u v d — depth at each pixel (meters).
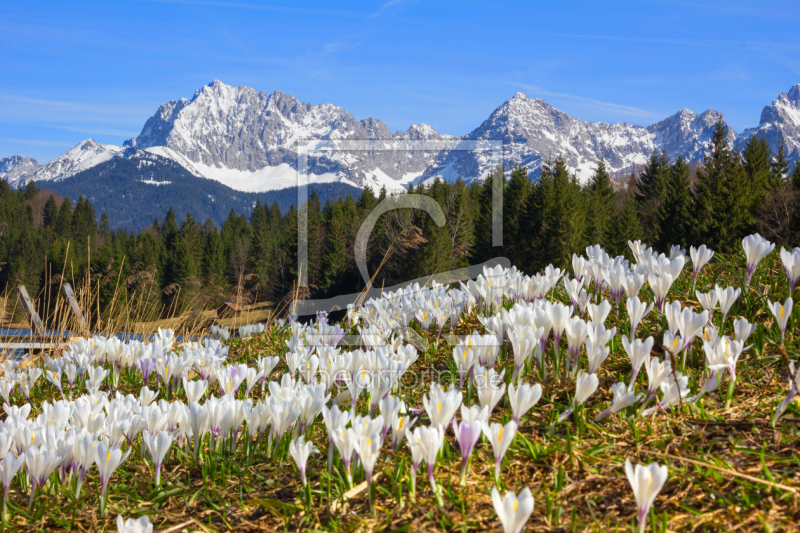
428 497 2.04
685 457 2.04
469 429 2.03
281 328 5.66
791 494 1.71
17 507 2.30
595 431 2.36
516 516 1.50
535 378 3.07
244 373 3.14
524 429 2.51
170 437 2.40
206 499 2.28
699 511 1.73
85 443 2.31
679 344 2.64
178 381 3.87
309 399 2.61
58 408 2.76
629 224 44.97
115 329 5.36
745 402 2.47
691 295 3.83
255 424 2.65
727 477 1.88
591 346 2.62
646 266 3.89
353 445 2.02
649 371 2.35
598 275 3.99
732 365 2.43
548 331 2.99
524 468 2.18
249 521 2.10
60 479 2.46
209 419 2.64
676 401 2.41
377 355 2.94
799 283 3.35
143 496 2.43
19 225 81.75
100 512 2.26
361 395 3.30
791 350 2.83
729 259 4.60
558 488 1.96
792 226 32.88
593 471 2.06
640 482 1.56
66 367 3.84
